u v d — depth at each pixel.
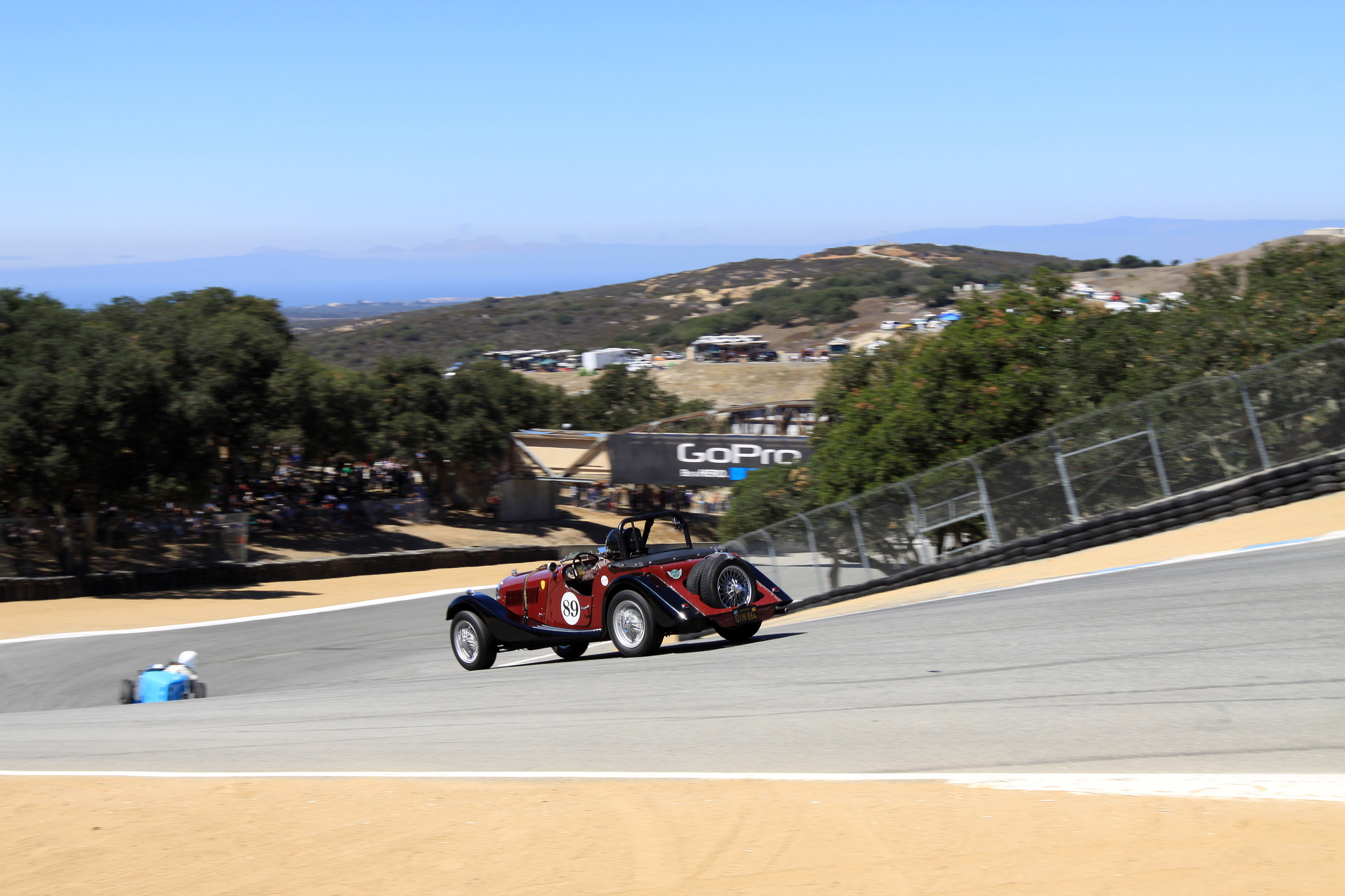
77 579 31.48
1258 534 14.27
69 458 31.23
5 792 6.60
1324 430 16.09
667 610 11.10
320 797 5.85
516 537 61.66
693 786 5.45
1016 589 13.36
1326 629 7.94
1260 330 20.94
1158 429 16.67
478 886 4.27
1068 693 6.99
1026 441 17.20
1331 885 3.60
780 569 19.59
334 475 67.56
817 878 4.05
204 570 34.62
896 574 18.03
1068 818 4.46
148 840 5.29
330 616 27.19
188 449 34.97
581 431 76.50
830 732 6.58
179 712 11.48
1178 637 8.38
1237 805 4.47
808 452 55.34
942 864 4.07
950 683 7.71
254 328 50.69
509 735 7.54
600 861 4.45
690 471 59.75
